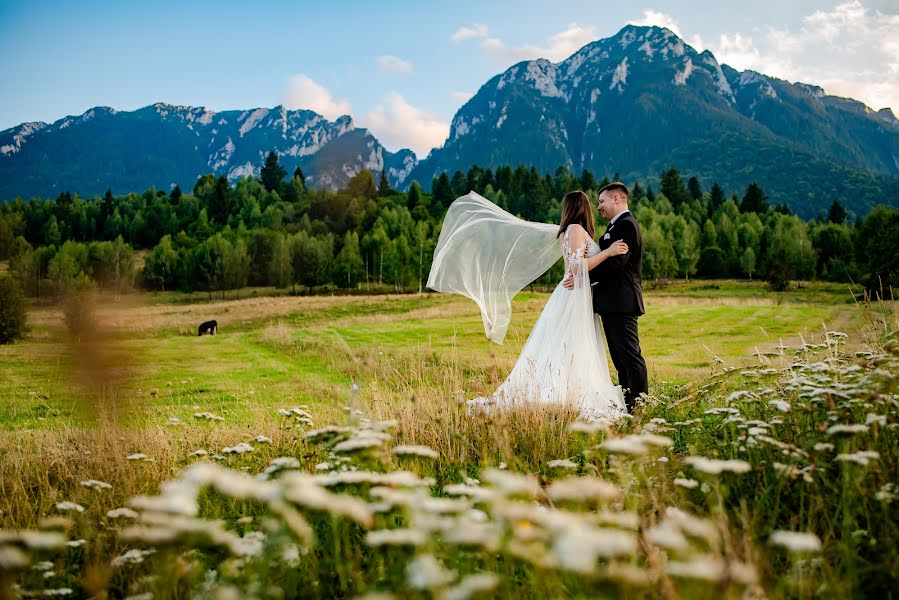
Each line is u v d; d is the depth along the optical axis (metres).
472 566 1.99
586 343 5.18
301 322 40.06
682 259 83.69
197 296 75.88
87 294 10.20
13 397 9.39
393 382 5.74
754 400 3.58
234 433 4.86
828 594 1.80
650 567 1.91
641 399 4.56
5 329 22.62
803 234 78.25
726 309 29.98
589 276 5.25
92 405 6.08
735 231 89.94
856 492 2.25
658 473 3.03
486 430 3.89
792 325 21.25
